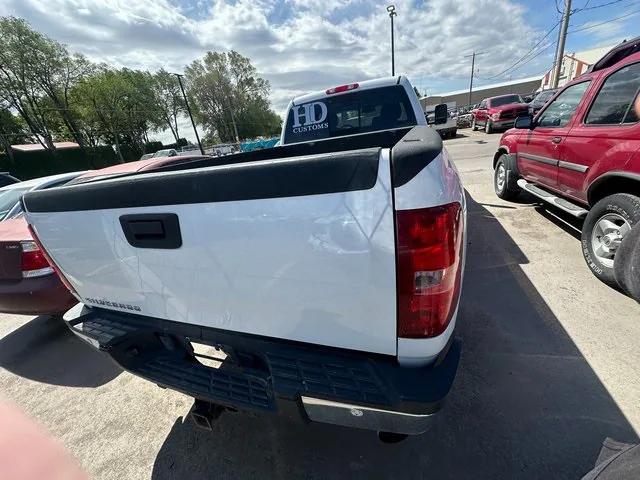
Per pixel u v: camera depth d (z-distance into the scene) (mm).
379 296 1093
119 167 4363
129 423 2141
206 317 1472
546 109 4062
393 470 1617
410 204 976
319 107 3953
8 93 29094
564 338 2303
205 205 1214
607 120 2838
